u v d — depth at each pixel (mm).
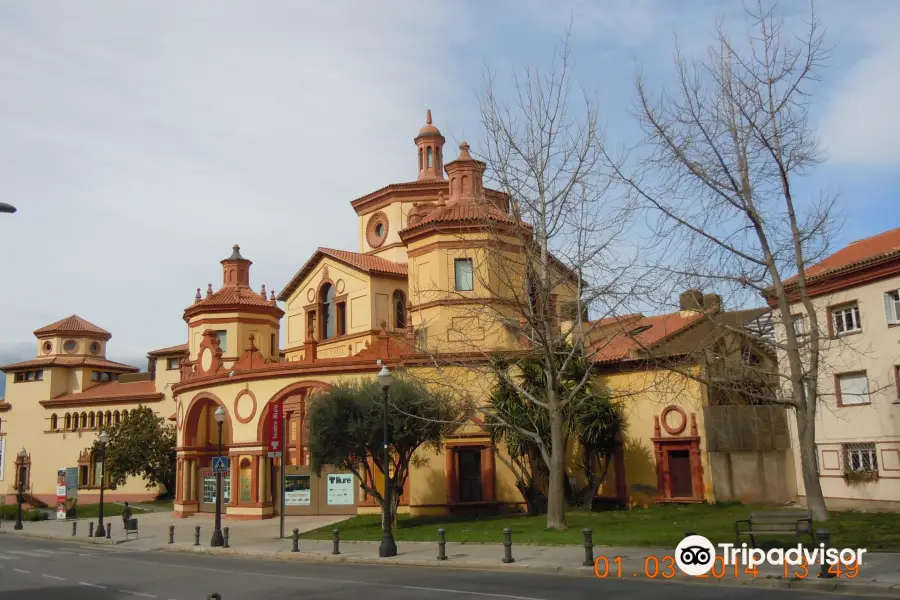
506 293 36531
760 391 30859
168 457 61312
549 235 26828
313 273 47406
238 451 39969
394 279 43875
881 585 14758
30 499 69438
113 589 19312
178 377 66750
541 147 26859
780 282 24609
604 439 33094
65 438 70812
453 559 21891
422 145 51344
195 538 31453
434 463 35219
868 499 28234
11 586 20469
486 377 33812
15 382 74688
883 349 27844
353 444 29984
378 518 34781
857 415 28922
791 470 32094
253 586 18734
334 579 19469
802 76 24109
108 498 66312
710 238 24812
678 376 33031
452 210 38875
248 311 52500
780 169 24328
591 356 29297
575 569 18766
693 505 32844
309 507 38062
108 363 76125
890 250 28375
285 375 38812
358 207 50031
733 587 15906
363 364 37094
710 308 28047
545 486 35719
